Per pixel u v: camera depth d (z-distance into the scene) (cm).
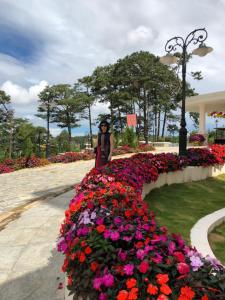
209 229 541
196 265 219
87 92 5622
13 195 940
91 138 3250
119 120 5047
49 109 5703
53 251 468
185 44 1144
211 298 192
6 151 2261
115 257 239
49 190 995
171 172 959
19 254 460
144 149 2259
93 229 288
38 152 2042
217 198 805
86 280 233
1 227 593
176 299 196
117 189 469
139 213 333
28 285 373
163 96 4647
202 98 2088
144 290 207
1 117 4631
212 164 1116
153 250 239
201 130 2267
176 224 579
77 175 1327
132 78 4550
